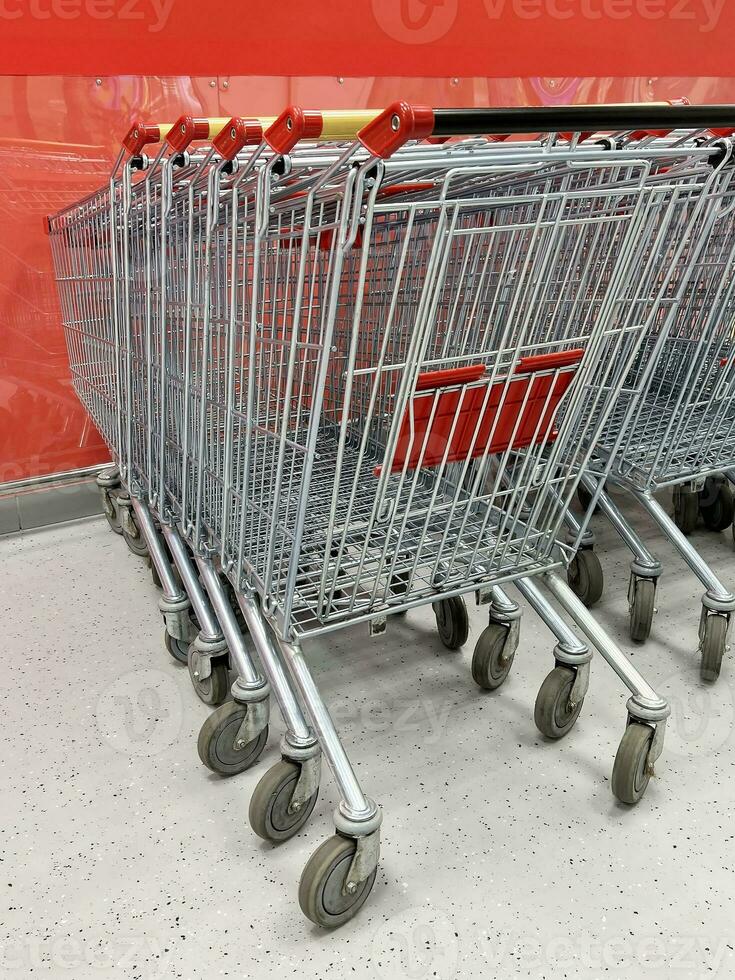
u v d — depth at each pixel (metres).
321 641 2.07
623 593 2.33
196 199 1.43
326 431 1.93
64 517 2.74
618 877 1.35
